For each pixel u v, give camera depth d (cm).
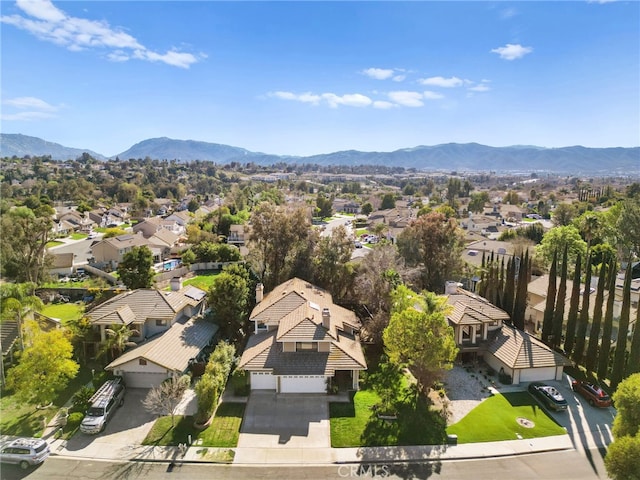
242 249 8888
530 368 3453
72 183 18500
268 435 2711
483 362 3856
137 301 3778
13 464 2378
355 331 3850
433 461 2520
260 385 3244
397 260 5081
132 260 5247
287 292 3966
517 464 2511
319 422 2852
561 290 4025
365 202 19000
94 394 2944
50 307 5172
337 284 5109
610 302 3478
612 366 3575
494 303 4703
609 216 7744
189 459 2477
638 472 2008
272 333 3603
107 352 3478
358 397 3155
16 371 2811
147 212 15475
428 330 2944
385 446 2639
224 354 3247
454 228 5597
